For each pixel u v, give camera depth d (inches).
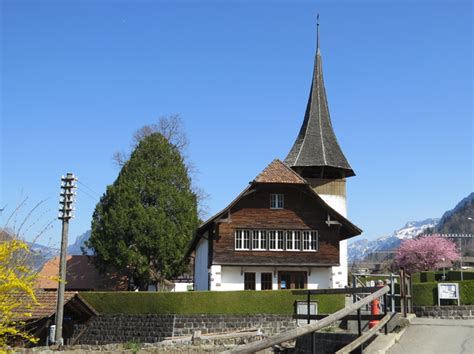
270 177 1907.0
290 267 1925.4
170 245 2425.0
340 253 2089.1
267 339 388.8
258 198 1930.4
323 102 2610.7
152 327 1657.2
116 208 2440.9
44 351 1011.9
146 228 2427.4
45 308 1403.8
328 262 1915.6
